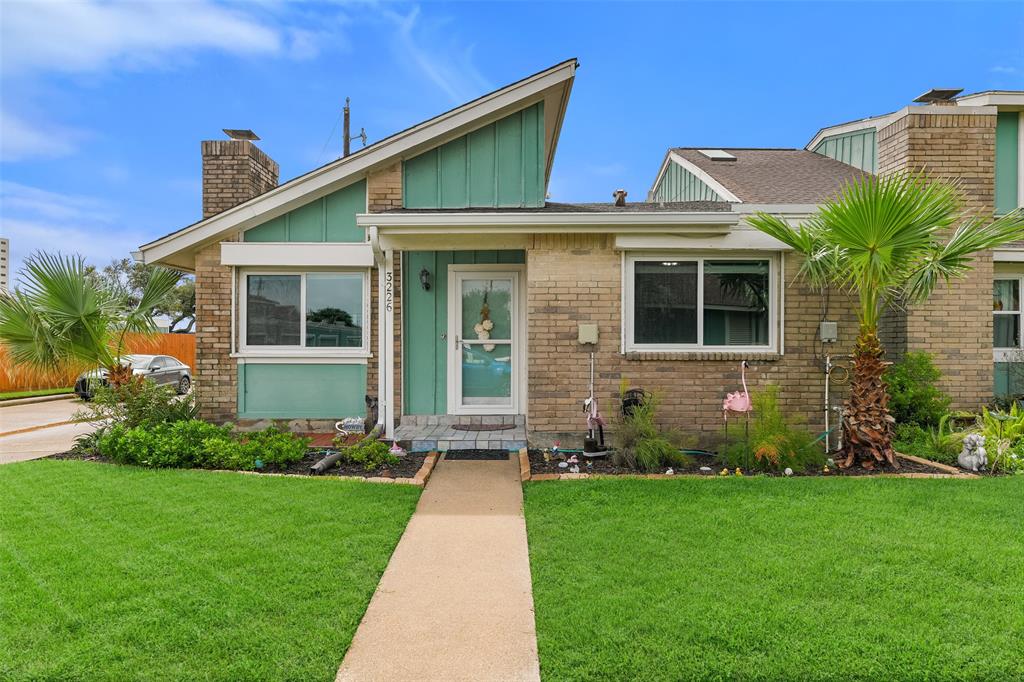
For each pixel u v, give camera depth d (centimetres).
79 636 290
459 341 888
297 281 867
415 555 408
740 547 400
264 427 855
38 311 732
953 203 602
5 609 314
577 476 598
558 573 367
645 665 269
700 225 730
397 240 762
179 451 643
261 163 1060
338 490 545
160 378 1747
